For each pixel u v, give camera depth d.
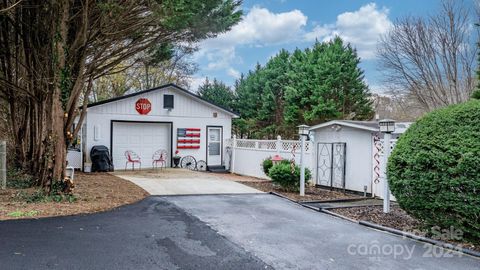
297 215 6.79
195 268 3.89
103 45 8.41
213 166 16.45
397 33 23.58
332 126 11.03
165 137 15.64
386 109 28.11
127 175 12.22
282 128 28.36
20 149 10.99
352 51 26.62
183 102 15.81
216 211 6.88
